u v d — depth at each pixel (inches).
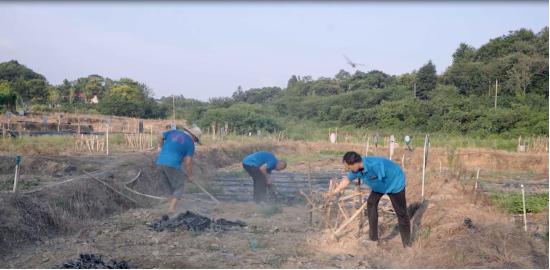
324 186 521.3
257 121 1409.9
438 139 1230.3
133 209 344.8
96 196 320.8
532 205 394.9
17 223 247.0
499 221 291.0
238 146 829.8
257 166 370.9
